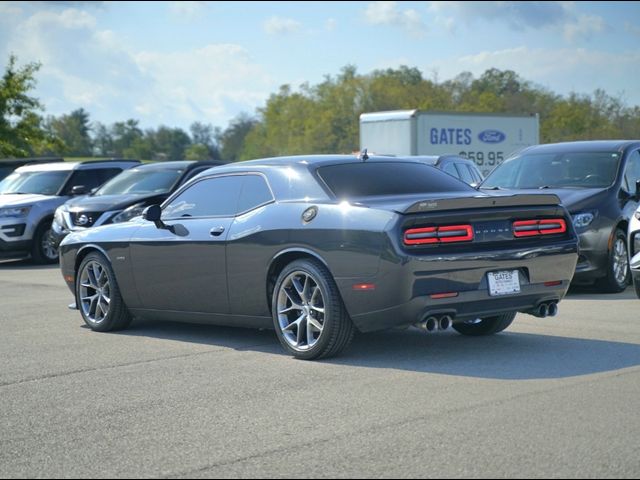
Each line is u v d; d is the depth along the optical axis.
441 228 6.68
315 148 104.06
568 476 4.20
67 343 8.35
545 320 8.81
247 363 7.08
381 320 6.75
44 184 19.53
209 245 7.80
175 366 7.08
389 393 5.90
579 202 11.11
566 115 73.69
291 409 5.59
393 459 4.53
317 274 6.96
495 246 6.87
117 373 6.90
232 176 7.95
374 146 29.08
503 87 121.69
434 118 28.25
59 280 14.70
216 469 4.50
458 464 4.41
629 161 11.91
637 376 6.17
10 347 8.20
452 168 16.09
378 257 6.61
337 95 103.12
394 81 102.12
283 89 119.38
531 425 5.02
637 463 4.36
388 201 6.95
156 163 17.50
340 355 7.23
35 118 35.50
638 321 8.64
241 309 7.71
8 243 18.12
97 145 198.75
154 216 8.22
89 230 9.19
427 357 7.07
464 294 6.72
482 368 6.59
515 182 12.15
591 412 5.25
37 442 5.12
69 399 6.12
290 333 7.26
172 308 8.37
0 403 6.08
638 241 9.87
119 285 8.77
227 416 5.50
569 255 7.20
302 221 7.11
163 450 4.86
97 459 4.76
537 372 6.39
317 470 4.41
